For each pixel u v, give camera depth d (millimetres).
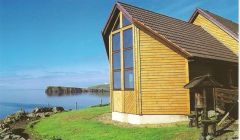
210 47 24812
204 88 16594
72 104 85688
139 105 21344
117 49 23781
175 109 20906
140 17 22844
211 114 20109
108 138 18375
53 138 20312
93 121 24406
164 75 21188
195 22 30641
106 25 24203
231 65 24578
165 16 26203
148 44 21562
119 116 23172
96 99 113938
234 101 17875
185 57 20703
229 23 31641
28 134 24094
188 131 17266
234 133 15414
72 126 23422
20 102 109125
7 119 33312
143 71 21484
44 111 38562
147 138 17250
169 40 21047
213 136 15539
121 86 23000
